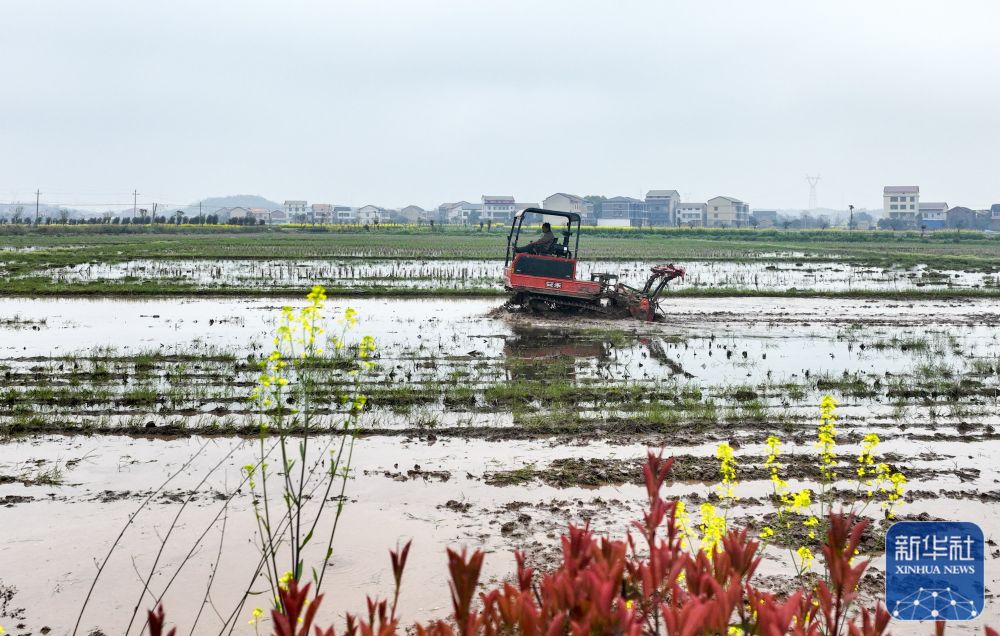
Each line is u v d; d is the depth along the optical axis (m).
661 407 12.30
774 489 8.62
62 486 8.70
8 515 7.88
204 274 36.22
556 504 8.23
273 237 85.69
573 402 12.73
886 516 7.66
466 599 2.25
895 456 9.90
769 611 2.21
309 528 7.59
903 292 30.88
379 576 6.60
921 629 5.64
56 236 83.81
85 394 12.62
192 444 10.23
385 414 11.81
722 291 30.64
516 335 20.06
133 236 85.50
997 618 5.83
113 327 20.67
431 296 29.09
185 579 6.57
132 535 7.42
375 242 71.06
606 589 2.11
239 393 12.92
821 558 6.85
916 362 16.86
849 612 5.85
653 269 23.31
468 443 10.42
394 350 17.48
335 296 28.67
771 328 21.97
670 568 2.62
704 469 9.22
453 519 7.85
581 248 64.50
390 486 8.76
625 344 18.91
